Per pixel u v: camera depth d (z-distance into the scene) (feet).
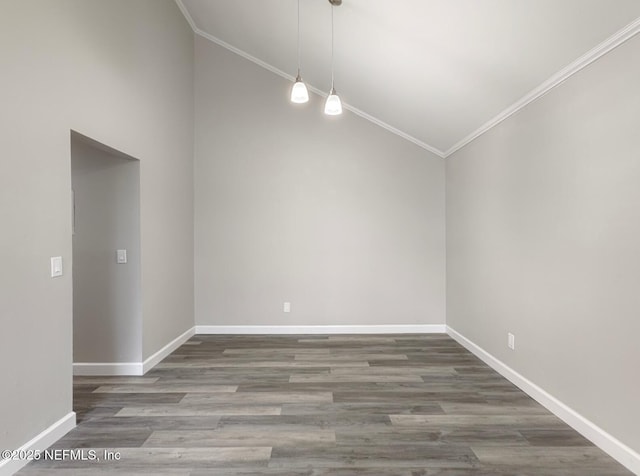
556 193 8.54
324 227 15.79
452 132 13.71
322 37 11.82
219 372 11.40
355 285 15.87
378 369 11.69
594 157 7.34
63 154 7.73
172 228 13.34
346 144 15.83
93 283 11.10
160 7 12.30
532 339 9.53
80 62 8.28
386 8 9.06
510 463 6.77
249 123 15.71
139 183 10.94
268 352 13.38
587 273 7.55
